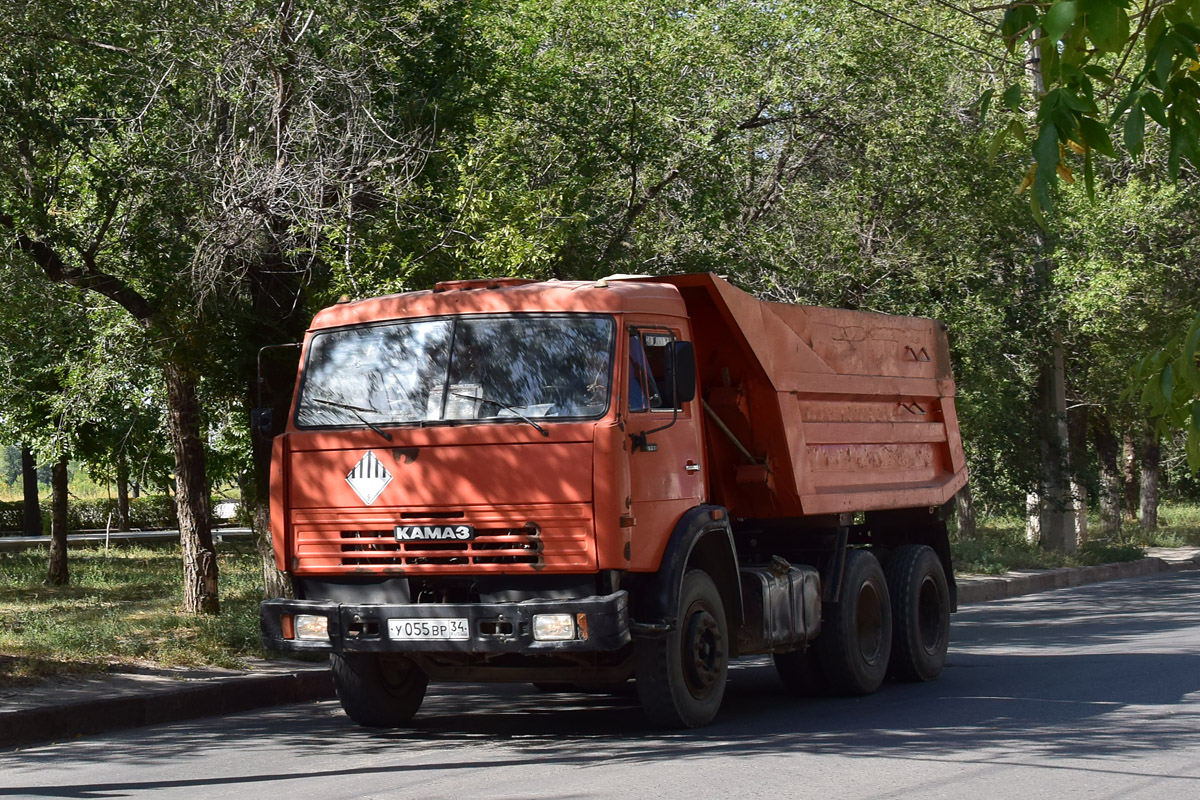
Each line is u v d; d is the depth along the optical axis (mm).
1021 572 24422
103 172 15070
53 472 22359
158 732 9766
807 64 19953
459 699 11609
